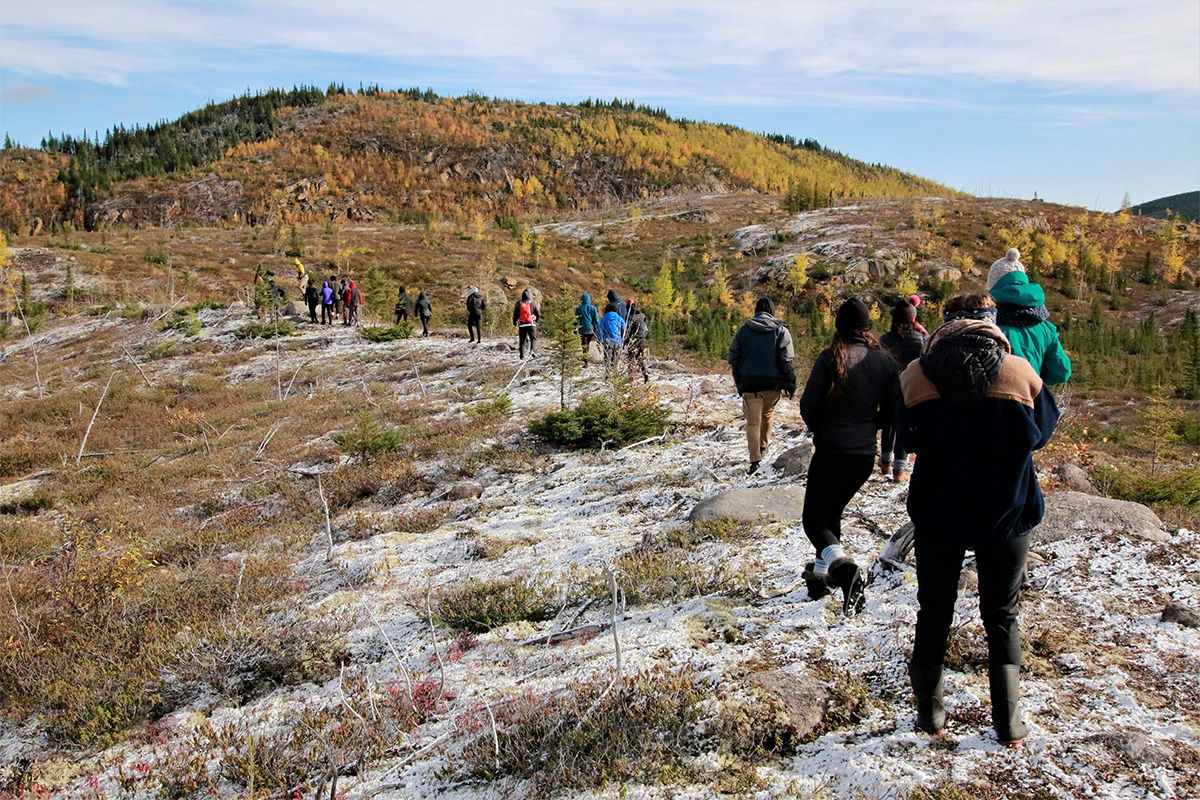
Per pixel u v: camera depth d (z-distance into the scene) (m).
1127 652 3.66
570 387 15.91
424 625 5.73
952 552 2.95
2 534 11.38
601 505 8.20
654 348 31.69
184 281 45.81
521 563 6.71
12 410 22.64
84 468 16.00
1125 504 5.13
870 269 79.00
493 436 13.04
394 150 188.25
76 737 5.14
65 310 42.47
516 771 3.52
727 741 3.32
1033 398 2.82
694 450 9.94
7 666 6.26
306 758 4.18
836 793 2.94
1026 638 3.80
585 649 4.66
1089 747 2.96
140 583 7.48
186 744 4.65
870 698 3.53
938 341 2.94
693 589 5.19
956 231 90.00
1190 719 3.12
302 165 176.62
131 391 23.41
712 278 84.62
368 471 11.92
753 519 6.27
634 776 3.23
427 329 29.42
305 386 22.31
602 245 99.56
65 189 164.00
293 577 7.61
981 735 3.12
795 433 9.67
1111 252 86.44
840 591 4.59
